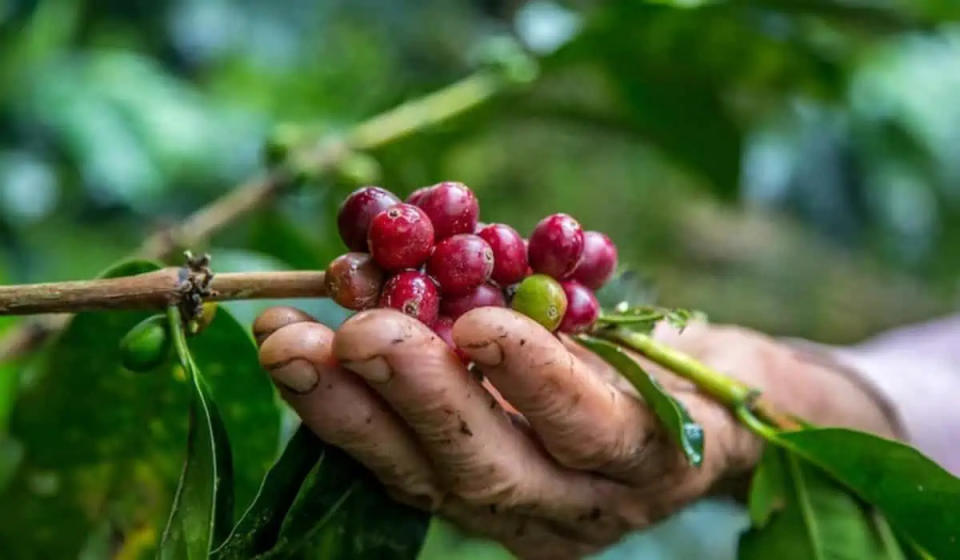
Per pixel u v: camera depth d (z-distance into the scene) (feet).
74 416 1.66
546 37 2.32
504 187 4.88
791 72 2.33
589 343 1.49
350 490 1.48
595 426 1.43
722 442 1.62
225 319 1.56
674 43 2.21
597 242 1.50
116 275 1.55
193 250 2.03
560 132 5.04
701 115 2.41
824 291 5.11
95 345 1.62
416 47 4.34
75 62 3.36
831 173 3.84
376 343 1.31
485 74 2.31
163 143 3.23
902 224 3.93
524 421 1.52
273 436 1.63
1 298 1.39
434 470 1.45
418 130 2.21
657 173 5.06
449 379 1.35
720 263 5.02
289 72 4.05
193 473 1.39
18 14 3.06
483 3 4.45
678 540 3.75
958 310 5.16
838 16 2.19
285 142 2.09
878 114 3.62
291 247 2.30
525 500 1.48
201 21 3.64
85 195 3.37
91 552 1.72
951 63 3.71
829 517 1.62
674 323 1.55
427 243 1.38
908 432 2.10
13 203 3.14
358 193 1.42
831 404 2.06
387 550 1.51
